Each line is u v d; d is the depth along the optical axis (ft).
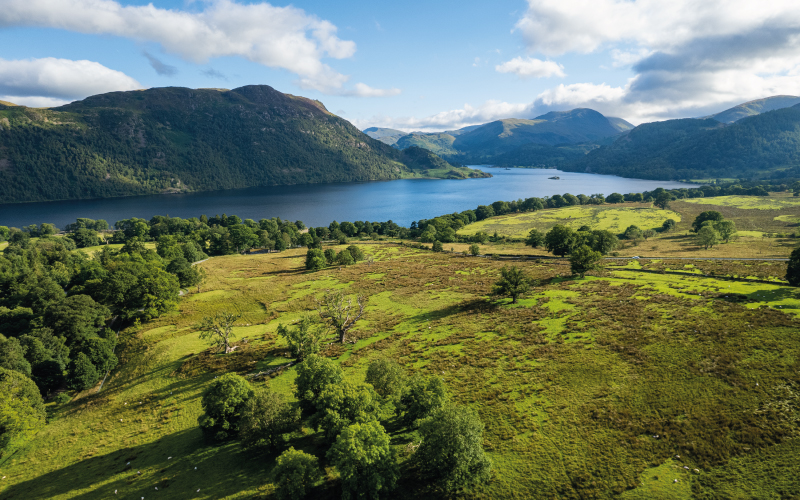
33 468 127.54
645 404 122.21
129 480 114.93
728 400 116.98
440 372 161.27
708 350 143.43
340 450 99.55
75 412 164.66
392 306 263.29
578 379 141.69
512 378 149.48
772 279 225.35
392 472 99.86
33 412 150.61
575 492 95.96
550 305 224.94
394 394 141.69
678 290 221.46
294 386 159.94
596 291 241.55
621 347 158.30
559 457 107.14
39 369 185.37
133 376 189.47
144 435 139.44
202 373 180.65
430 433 102.63
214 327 205.46
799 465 92.17
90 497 109.81
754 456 97.66
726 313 172.86
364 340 206.59
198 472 115.24
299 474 97.66
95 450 133.69
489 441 116.57
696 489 92.02
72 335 221.25
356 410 121.70
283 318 254.88
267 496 102.06
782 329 148.46
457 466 96.07
